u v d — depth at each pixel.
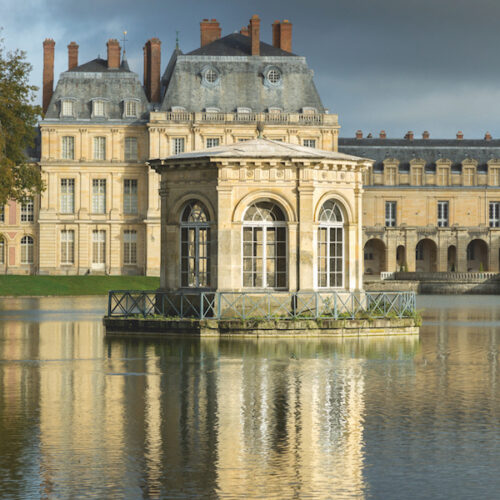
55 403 27.27
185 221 48.12
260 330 43.84
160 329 44.94
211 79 133.38
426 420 25.05
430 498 18.61
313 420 25.03
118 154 132.88
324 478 19.84
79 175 132.62
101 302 84.25
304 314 45.69
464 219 160.75
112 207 132.88
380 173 159.75
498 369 34.09
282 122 130.75
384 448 22.17
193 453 21.67
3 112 75.69
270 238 47.09
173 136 130.62
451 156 162.12
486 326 55.34
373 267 162.12
